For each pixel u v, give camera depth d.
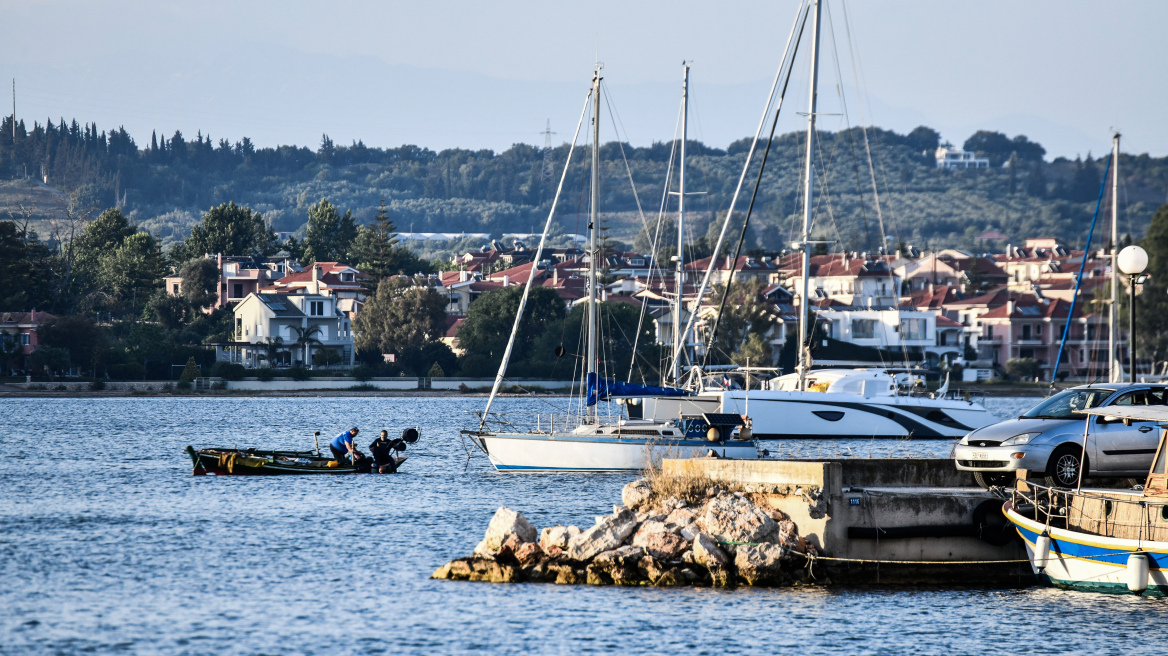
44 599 98.69
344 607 95.75
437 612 93.69
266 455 184.88
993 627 89.19
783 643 85.94
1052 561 96.50
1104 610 92.69
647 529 104.94
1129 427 100.12
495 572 103.81
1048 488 95.75
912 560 102.00
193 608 95.81
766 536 102.00
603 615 92.31
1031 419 102.75
